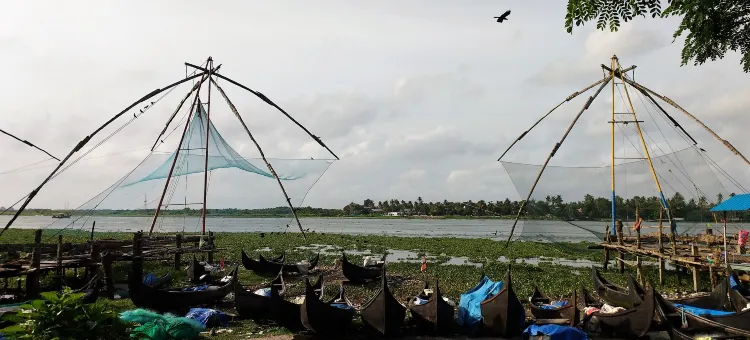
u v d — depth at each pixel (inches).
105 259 713.0
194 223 1588.3
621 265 1029.8
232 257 1318.9
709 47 414.9
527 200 917.2
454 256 1417.3
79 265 740.7
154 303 606.9
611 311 575.2
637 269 933.2
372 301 553.0
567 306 565.6
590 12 338.0
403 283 908.6
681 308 540.1
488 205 4704.7
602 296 689.0
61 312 282.0
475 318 574.6
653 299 514.3
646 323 517.0
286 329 572.7
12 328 279.1
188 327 517.7
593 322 567.8
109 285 708.7
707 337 482.0
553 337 486.0
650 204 975.6
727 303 588.1
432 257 1375.5
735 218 930.1
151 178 860.0
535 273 1034.7
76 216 890.7
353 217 7066.9
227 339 532.7
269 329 573.3
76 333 281.3
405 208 6717.5
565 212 964.0
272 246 1701.5
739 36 402.6
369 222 5393.7
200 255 1322.6
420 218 7032.5
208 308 625.0
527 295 785.6
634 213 1008.9
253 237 2124.8
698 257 787.4
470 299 609.9
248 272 1021.2
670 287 850.8
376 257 1358.3
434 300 561.3
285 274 975.6
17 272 618.5
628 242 1082.1
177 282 877.8
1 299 607.5
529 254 1448.1
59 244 708.7
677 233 1020.5
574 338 487.5
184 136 846.5
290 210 848.3
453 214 5959.6
